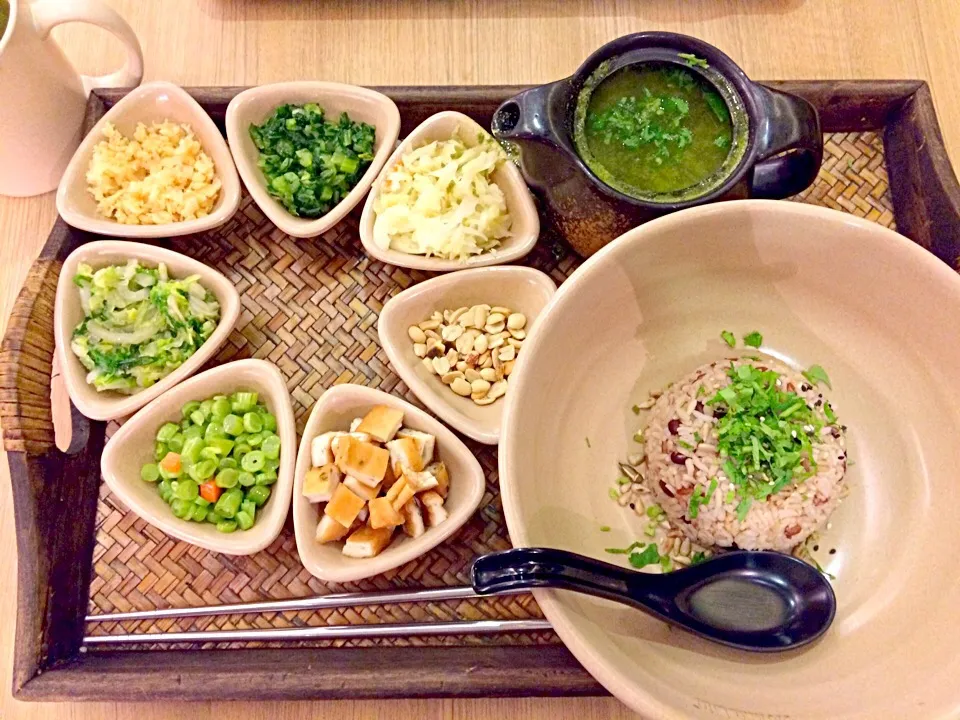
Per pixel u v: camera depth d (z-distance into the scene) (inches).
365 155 16.7
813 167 14.2
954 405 14.2
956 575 13.4
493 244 16.4
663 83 14.3
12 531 16.2
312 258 17.1
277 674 13.8
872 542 14.6
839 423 15.3
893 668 12.8
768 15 18.9
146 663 14.2
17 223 18.0
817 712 12.2
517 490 12.6
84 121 17.2
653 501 15.1
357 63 18.8
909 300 14.0
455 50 18.9
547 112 13.6
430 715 15.1
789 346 15.6
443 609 14.9
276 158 16.7
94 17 15.8
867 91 16.5
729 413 14.4
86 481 15.6
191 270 16.1
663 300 15.3
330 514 14.2
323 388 16.3
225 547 14.4
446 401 15.7
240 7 19.0
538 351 13.3
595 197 14.0
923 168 16.0
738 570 13.9
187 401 15.5
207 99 17.0
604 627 12.9
